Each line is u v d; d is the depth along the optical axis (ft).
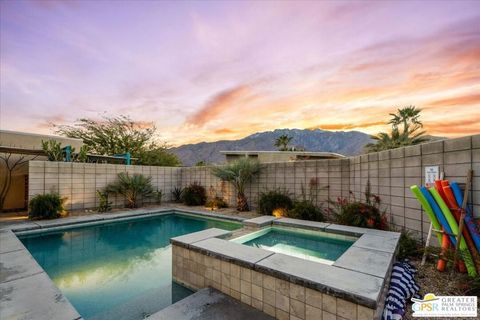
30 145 30.81
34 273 9.62
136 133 55.72
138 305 8.73
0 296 7.75
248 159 27.61
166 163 57.62
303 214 18.85
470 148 9.40
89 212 25.59
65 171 25.67
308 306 6.54
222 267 8.70
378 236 12.11
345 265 7.93
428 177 11.43
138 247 16.56
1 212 26.32
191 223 23.85
